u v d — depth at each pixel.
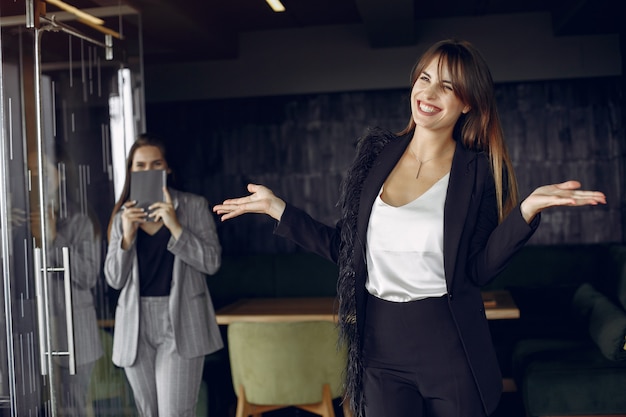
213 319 3.18
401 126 5.94
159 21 4.77
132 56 3.74
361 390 1.83
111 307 3.30
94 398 3.10
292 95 6.07
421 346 1.76
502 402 4.59
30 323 2.61
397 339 1.78
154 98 6.22
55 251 2.85
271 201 1.94
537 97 5.80
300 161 6.06
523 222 1.65
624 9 4.88
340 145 6.02
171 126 6.20
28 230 2.62
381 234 1.79
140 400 3.10
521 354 4.16
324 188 6.04
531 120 5.81
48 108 2.82
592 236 5.77
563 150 5.78
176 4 4.55
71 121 3.03
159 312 3.07
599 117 5.73
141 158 3.24
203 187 6.17
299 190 6.07
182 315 3.06
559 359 3.83
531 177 5.81
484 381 1.74
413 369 1.77
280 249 6.08
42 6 2.78
